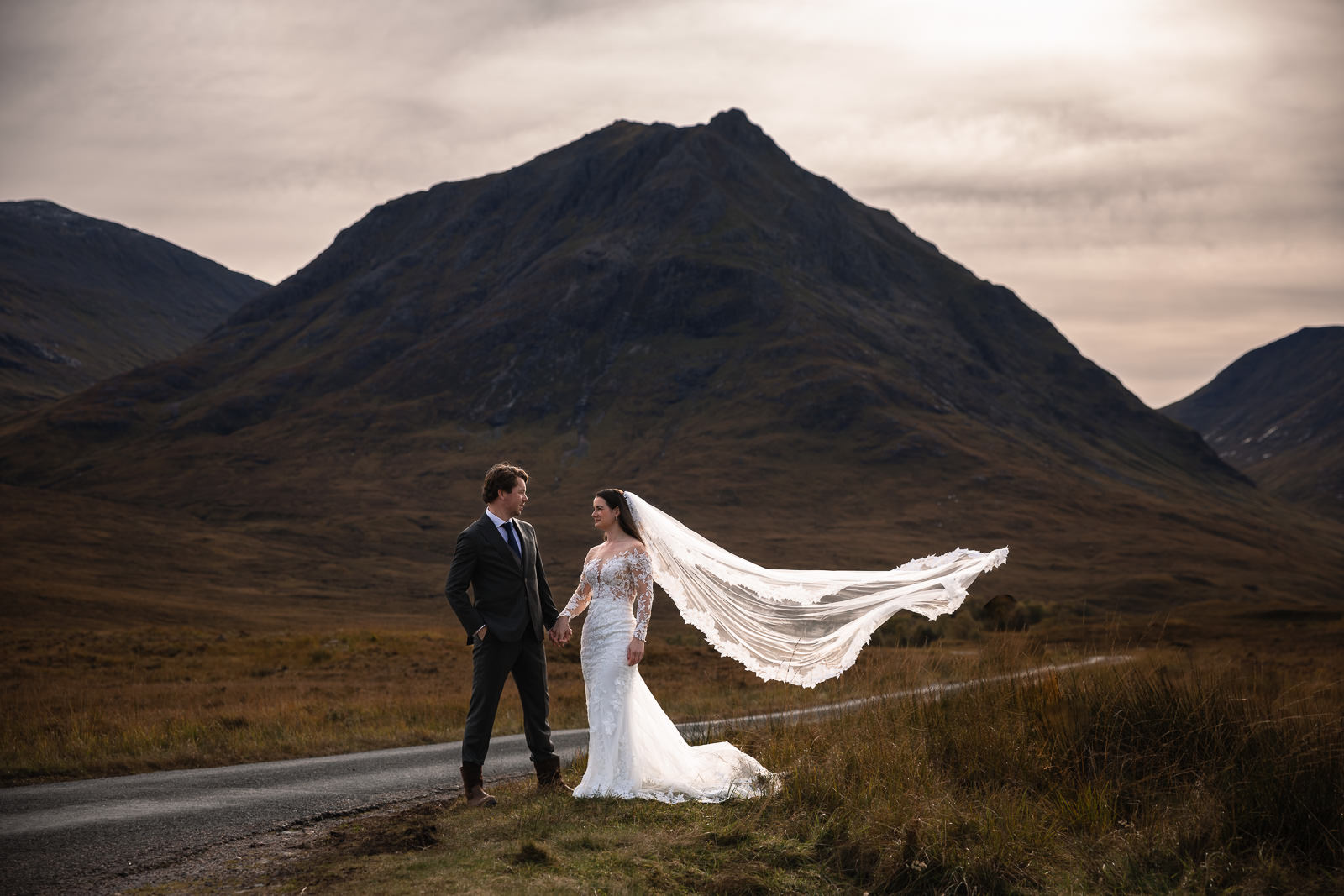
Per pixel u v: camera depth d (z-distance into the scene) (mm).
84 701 19203
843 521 156375
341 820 7227
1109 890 5566
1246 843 6113
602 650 7449
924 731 8312
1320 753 6805
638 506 7777
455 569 7152
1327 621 55656
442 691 21266
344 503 175875
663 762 7410
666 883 5344
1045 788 7258
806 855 5891
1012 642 11203
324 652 33406
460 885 5117
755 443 191500
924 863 5688
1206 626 47781
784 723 9664
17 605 80438
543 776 7426
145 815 7336
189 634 46062
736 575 7949
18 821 7117
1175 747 7621
